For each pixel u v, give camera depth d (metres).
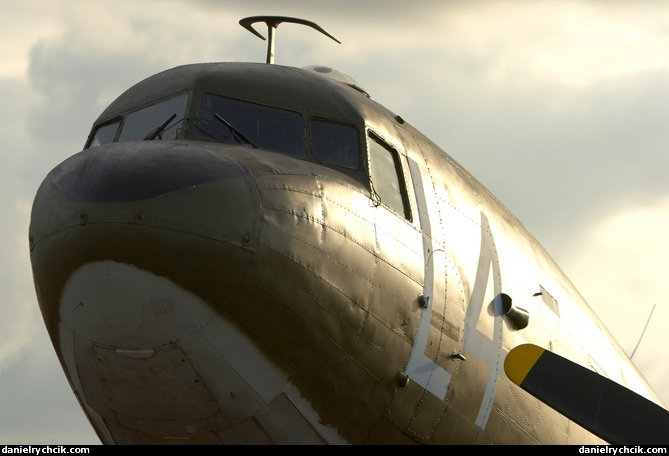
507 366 16.70
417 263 16.78
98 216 13.74
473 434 17.83
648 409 16.20
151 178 13.99
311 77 17.91
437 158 19.06
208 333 14.12
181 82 17.27
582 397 16.38
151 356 14.17
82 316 14.13
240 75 17.28
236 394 14.72
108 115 18.19
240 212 14.16
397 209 17.11
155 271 13.71
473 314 17.88
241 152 15.20
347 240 15.43
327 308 15.03
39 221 14.45
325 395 15.34
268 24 21.12
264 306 14.37
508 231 20.09
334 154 16.88
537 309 19.89
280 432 15.30
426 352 16.69
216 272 13.91
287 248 14.52
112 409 15.22
